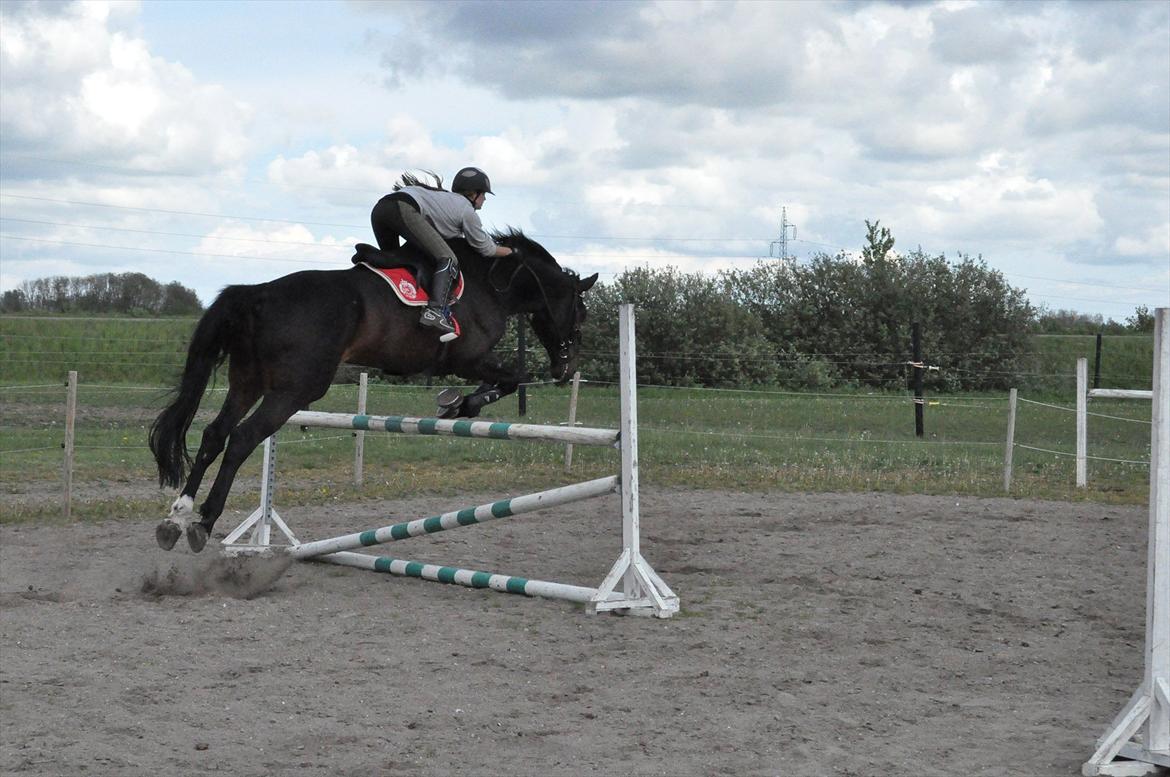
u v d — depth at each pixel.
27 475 12.55
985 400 23.14
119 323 25.69
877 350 26.45
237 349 6.52
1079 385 12.51
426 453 14.98
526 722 4.46
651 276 24.56
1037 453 15.51
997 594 6.99
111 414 18.50
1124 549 8.61
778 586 7.20
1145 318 32.31
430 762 4.01
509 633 5.91
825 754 4.12
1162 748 3.95
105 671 5.07
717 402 21.36
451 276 6.81
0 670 5.05
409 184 7.23
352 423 7.49
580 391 22.78
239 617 6.18
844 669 5.30
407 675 5.09
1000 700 4.84
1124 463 14.55
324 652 5.47
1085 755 4.13
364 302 6.56
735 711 4.63
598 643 5.72
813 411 20.39
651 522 9.87
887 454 15.03
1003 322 26.84
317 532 9.38
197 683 4.90
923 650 5.66
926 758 4.09
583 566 7.98
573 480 12.80
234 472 6.34
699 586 7.18
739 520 9.97
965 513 10.35
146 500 10.95
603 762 4.03
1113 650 5.72
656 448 15.30
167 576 7.00
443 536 9.21
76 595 6.73
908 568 7.79
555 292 7.66
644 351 24.12
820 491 11.95
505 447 15.62
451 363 7.14
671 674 5.15
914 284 26.69
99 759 3.96
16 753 4.01
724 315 24.52
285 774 3.87
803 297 27.38
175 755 4.03
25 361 22.61
